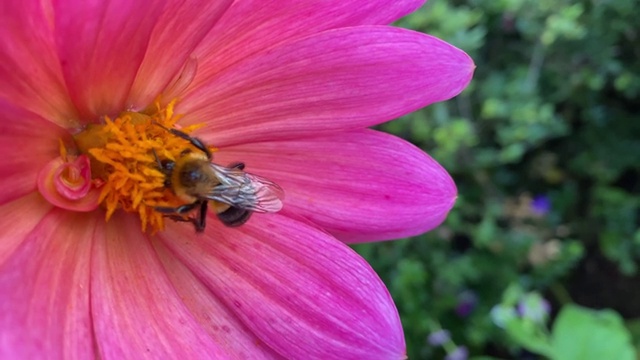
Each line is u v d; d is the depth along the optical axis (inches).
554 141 9.2
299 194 3.4
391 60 3.2
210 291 3.2
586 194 9.3
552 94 8.5
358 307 3.2
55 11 2.5
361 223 3.4
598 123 8.9
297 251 3.3
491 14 8.2
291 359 3.2
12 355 2.3
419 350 7.8
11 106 2.5
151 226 3.1
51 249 2.8
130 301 3.0
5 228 2.7
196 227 3.1
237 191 3.1
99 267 2.9
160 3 2.7
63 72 2.7
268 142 3.3
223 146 3.3
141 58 2.8
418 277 7.3
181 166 3.0
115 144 2.9
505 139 7.9
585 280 9.4
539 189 9.2
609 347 6.3
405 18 7.1
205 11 2.9
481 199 8.4
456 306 8.1
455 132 7.3
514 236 8.2
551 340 6.5
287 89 3.2
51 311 2.7
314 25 3.2
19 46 2.5
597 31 8.1
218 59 3.2
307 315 3.2
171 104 3.0
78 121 2.9
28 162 2.7
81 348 2.8
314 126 3.3
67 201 2.8
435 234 7.7
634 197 8.8
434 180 3.5
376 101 3.3
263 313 3.2
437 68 3.3
